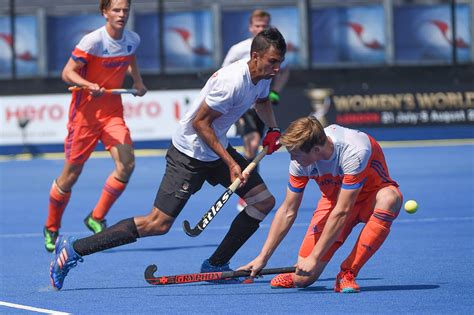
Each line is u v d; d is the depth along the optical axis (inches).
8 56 2977.4
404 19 3004.4
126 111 2753.4
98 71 1195.9
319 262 893.2
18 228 1459.2
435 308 821.2
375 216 882.1
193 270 1055.6
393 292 898.1
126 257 1154.7
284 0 3011.8
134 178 2161.7
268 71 886.4
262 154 930.1
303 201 1707.7
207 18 2992.1
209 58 2992.1
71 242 930.1
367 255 894.4
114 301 884.6
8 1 3097.9
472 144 2719.0
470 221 1413.6
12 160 2672.2
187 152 923.4
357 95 2792.8
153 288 951.6
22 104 2753.4
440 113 2819.9
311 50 2992.1
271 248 892.6
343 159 840.9
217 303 863.7
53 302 885.2
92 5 3157.0
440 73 2987.2
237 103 902.4
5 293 937.5
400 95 2810.0
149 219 927.7
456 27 2994.6
